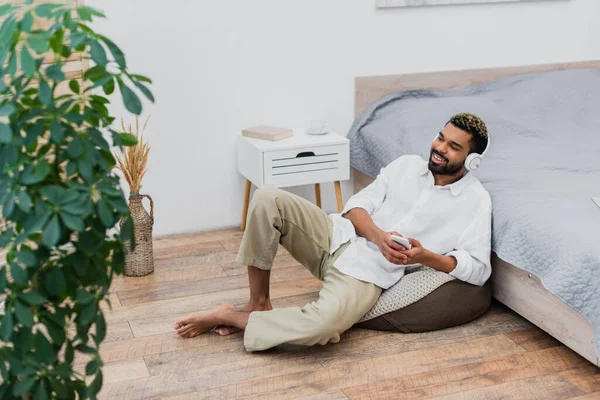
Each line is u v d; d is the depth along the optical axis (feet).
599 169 8.93
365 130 11.07
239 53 10.85
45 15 3.78
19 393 3.83
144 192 10.85
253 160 10.37
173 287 9.04
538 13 12.30
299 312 7.28
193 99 10.78
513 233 7.59
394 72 11.75
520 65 12.42
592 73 11.67
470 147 7.76
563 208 7.52
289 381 6.81
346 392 6.62
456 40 11.95
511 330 7.88
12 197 3.72
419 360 7.21
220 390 6.65
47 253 3.88
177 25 10.46
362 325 7.89
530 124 10.59
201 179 11.10
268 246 7.67
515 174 8.73
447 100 10.98
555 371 7.02
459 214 7.95
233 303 8.59
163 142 10.77
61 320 4.03
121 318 8.16
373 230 7.72
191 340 7.63
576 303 6.69
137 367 7.06
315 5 11.06
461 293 7.86
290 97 11.28
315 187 11.20
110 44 4.07
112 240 4.31
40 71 3.88
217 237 10.97
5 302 3.88
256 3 10.77
